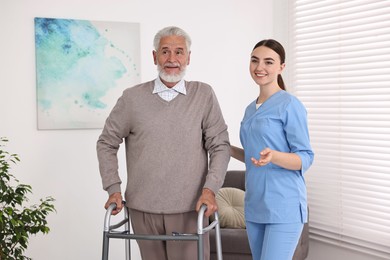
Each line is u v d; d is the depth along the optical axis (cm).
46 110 366
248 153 261
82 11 376
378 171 360
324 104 405
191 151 239
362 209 377
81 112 376
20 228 294
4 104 356
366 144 367
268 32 447
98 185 385
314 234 414
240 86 435
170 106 240
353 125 378
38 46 361
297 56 429
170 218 238
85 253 384
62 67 369
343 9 387
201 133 245
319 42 407
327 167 402
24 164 363
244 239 342
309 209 418
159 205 236
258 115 256
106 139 249
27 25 360
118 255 396
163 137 237
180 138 238
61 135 373
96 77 379
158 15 401
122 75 387
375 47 360
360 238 374
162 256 248
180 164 237
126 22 388
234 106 433
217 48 425
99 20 380
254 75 258
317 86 413
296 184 251
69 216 378
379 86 357
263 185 253
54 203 372
